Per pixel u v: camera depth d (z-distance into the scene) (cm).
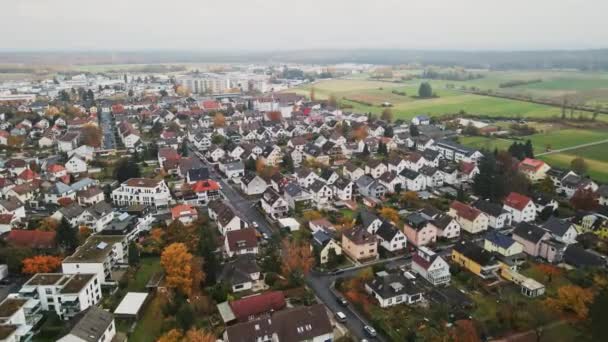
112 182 16575
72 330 7231
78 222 12419
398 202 14700
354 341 7981
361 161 19650
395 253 11344
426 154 19112
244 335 7612
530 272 10300
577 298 8438
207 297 8938
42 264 9794
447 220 12225
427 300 9194
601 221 12331
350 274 10319
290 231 12256
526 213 13212
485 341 7856
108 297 9244
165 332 7831
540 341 7831
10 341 7288
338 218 13200
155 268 10325
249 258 10119
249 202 14788
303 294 9256
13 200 13238
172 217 12781
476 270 10200
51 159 18800
